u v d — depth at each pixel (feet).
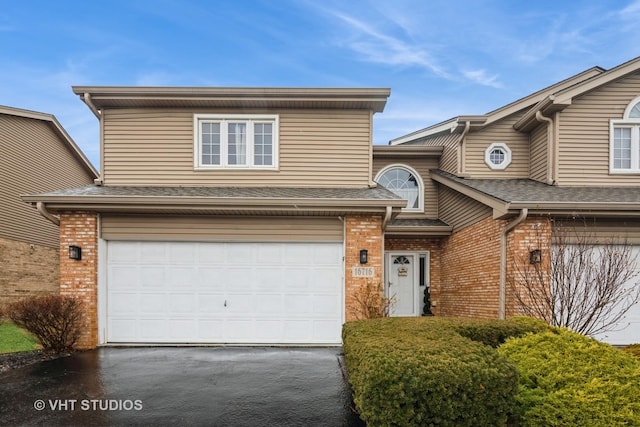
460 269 36.01
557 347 14.84
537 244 26.73
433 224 39.60
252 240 28.81
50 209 27.48
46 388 19.57
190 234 28.68
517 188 32.09
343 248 28.86
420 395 11.57
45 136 48.91
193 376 21.39
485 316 30.99
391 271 40.91
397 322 19.22
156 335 28.58
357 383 13.29
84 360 24.53
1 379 20.90
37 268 46.70
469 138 38.17
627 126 33.35
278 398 18.33
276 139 32.83
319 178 32.81
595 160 33.22
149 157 32.65
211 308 28.76
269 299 28.86
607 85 33.32
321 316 28.84
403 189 43.19
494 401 11.80
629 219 27.32
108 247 28.71
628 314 27.22
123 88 31.24
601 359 13.91
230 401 17.97
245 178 32.71
